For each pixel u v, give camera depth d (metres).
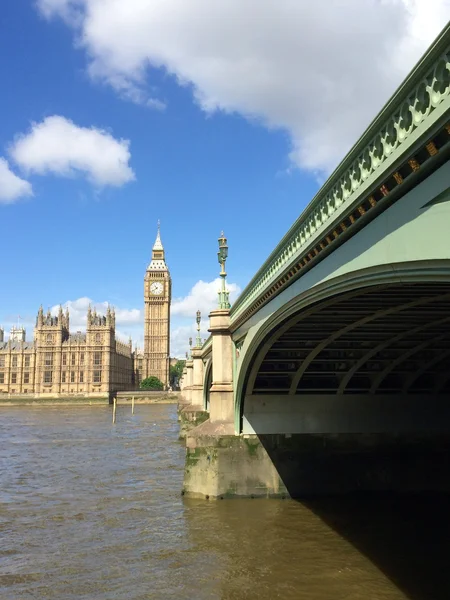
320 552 14.77
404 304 12.65
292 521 17.66
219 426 21.47
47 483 25.67
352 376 21.27
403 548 15.04
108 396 143.88
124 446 41.47
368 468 21.41
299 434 21.33
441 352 19.36
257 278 17.45
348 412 21.73
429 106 6.30
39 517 19.14
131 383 187.75
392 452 21.56
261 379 21.91
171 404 142.00
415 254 7.24
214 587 12.62
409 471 21.50
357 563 13.94
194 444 21.41
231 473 20.91
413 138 6.56
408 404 22.00
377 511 18.83
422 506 19.45
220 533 16.55
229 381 22.09
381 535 16.19
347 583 12.68
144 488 23.89
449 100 5.76
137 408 121.56
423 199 6.99
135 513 19.25
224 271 23.84
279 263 14.61
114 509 19.95
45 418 83.38
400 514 18.45
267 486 20.89
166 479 26.12
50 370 154.50
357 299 12.19
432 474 21.52
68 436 50.94
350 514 18.47
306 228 11.77
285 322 15.51
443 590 12.23
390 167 7.25
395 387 21.91
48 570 13.88
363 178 8.35
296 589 12.41
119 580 13.16
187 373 65.19
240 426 21.30
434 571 13.34
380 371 20.80
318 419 21.58
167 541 15.95
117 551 15.22
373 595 12.02
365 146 8.24
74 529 17.52
